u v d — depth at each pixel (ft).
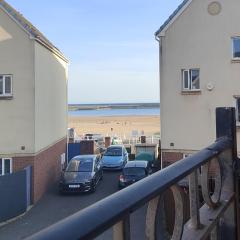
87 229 5.23
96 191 93.04
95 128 290.56
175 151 86.38
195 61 84.17
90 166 95.14
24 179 76.28
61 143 113.09
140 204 6.48
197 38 84.02
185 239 9.02
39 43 86.79
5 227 69.00
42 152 89.66
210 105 84.02
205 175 10.77
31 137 83.15
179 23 84.74
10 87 83.05
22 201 75.56
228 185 12.64
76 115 470.80
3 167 83.30
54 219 72.54
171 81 85.76
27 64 82.58
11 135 83.10
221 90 83.56
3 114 83.05
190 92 84.84
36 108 84.69
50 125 98.22
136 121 345.51
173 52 85.35
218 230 11.64
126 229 6.11
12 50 82.43
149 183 7.09
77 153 126.11
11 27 82.17
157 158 118.21
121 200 6.16
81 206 80.43
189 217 9.67
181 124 85.71
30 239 4.69
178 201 8.44
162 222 7.72
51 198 87.10
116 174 112.47
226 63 83.25
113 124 319.27
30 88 82.89
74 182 89.56
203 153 10.49
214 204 11.35
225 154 12.69
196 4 83.76
